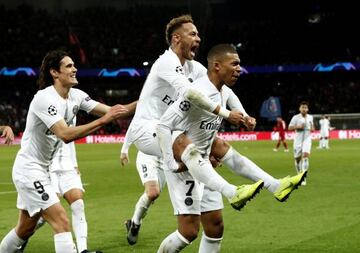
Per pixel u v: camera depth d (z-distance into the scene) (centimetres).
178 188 714
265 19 6812
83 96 836
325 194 1600
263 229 1108
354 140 5006
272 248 945
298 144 2103
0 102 5972
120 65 6059
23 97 6031
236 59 690
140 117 942
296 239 1011
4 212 1384
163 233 1099
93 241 1035
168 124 706
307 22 6397
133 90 6306
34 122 747
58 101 775
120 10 6794
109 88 6316
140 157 1050
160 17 6525
